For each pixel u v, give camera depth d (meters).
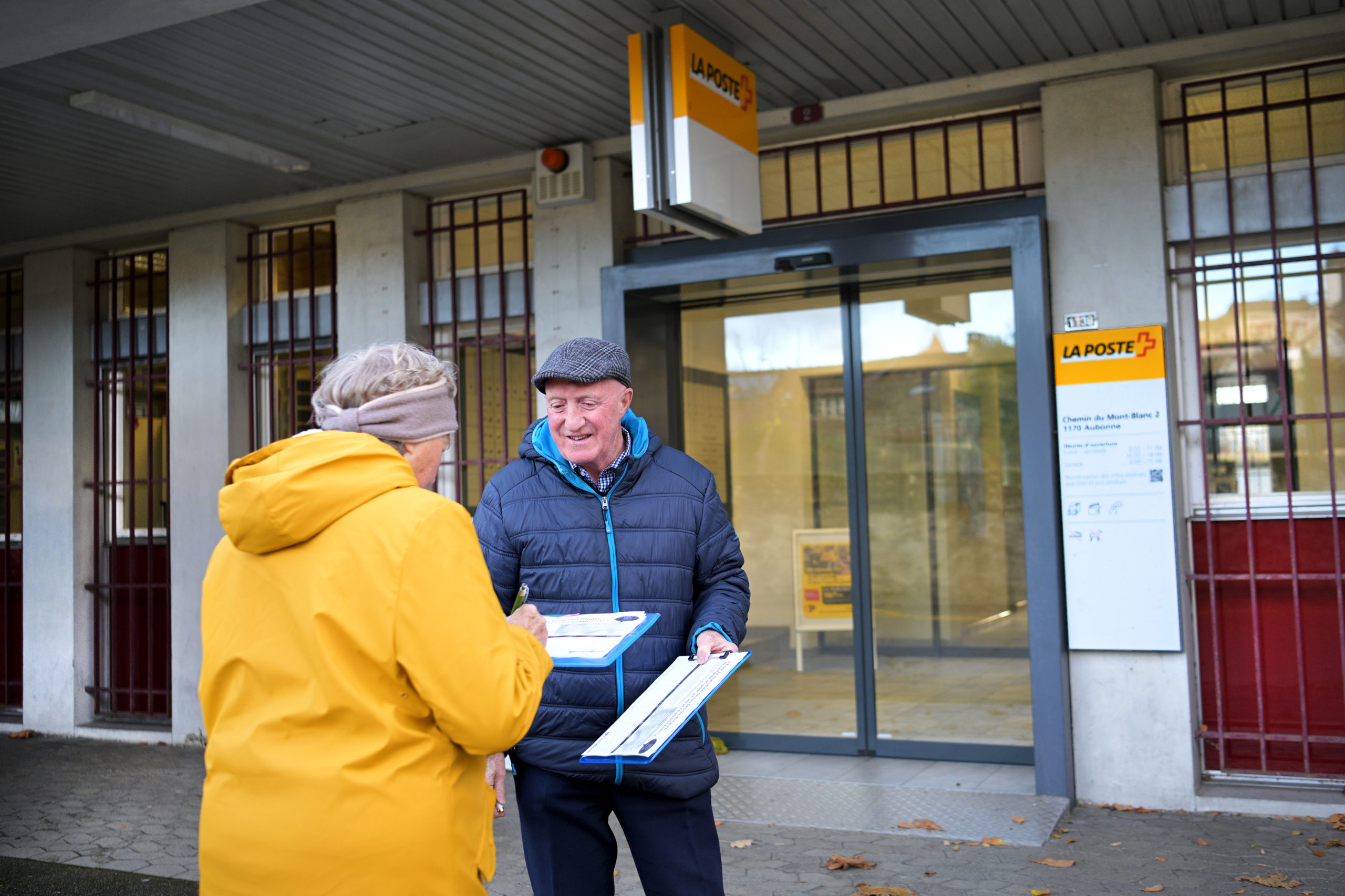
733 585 2.82
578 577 2.71
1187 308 5.51
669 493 2.77
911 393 6.38
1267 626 5.37
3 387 8.90
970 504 6.25
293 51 5.21
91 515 8.27
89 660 8.20
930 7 4.89
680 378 6.89
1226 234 5.39
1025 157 5.85
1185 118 5.49
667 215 4.96
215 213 7.66
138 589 8.20
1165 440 5.25
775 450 6.70
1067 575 5.40
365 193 7.17
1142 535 5.28
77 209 7.63
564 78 5.58
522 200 6.99
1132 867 4.42
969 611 6.24
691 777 2.62
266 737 1.77
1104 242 5.43
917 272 6.09
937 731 6.28
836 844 4.84
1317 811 5.02
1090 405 5.38
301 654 1.77
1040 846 4.71
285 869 1.71
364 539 1.78
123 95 5.69
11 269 8.91
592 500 2.74
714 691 2.33
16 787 6.49
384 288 7.09
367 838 1.71
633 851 2.69
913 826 5.00
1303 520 5.33
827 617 6.57
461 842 1.85
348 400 1.97
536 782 2.66
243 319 7.73
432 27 4.97
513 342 6.85
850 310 6.48
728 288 6.38
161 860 5.05
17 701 8.68
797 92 5.93
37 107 5.77
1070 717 5.44
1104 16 5.02
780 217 6.41
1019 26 5.12
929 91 5.82
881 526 6.45
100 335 8.30
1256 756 5.38
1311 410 5.33
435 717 1.78
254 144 6.42
